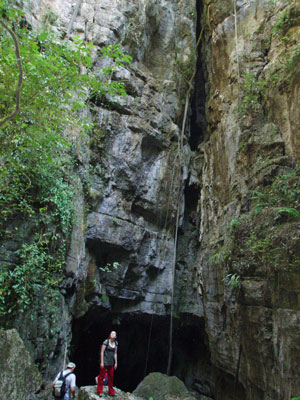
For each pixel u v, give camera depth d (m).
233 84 12.88
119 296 13.12
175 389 11.54
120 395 7.33
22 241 8.26
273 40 11.74
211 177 13.69
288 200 8.52
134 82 13.96
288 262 7.62
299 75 9.62
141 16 14.56
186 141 15.92
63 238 9.49
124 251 13.01
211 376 13.37
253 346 8.66
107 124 12.91
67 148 10.10
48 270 8.85
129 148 13.37
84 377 16.36
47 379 8.84
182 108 15.80
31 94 6.87
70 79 7.00
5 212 7.77
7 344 6.45
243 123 11.34
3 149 7.41
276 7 12.09
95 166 12.54
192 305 14.31
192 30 16.44
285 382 7.25
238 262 9.24
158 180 14.30
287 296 7.60
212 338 11.45
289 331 7.29
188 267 15.01
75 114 11.05
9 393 6.20
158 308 13.98
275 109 10.55
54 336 9.03
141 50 14.79
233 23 13.80
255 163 10.40
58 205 9.19
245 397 10.14
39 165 8.68
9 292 7.59
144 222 13.99
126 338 16.50
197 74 17.03
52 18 12.37
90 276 12.16
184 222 15.74
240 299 9.09
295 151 9.44
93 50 12.75
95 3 13.70
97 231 12.17
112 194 12.89
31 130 7.50
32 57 6.59
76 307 11.16
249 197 10.18
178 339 15.94
